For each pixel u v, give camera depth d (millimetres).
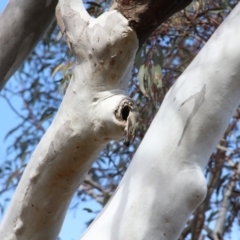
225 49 4805
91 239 4527
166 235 4527
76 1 4750
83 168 4754
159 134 4688
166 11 4629
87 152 4695
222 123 4719
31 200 4809
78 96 4668
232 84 4742
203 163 4664
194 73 4797
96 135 4621
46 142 4754
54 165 4738
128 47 4602
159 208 4543
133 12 4613
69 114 4691
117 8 4645
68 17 4719
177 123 4684
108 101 4570
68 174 4746
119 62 4613
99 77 4629
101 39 4609
